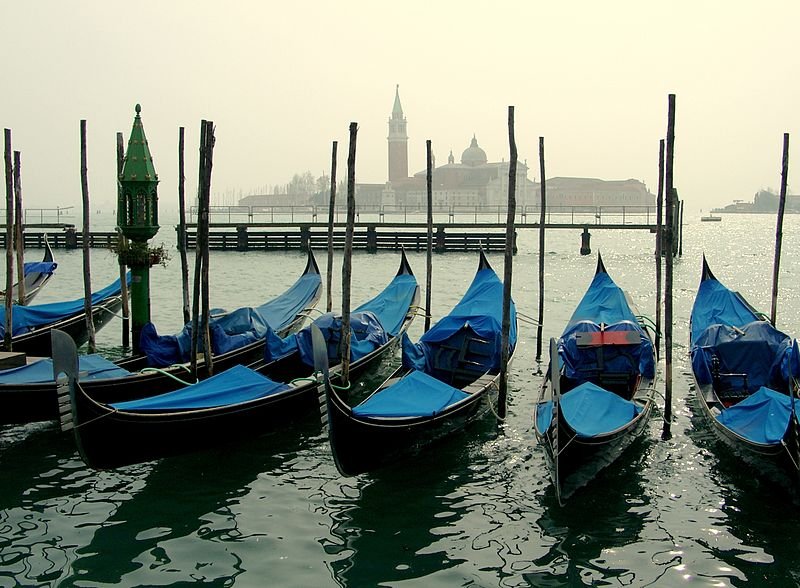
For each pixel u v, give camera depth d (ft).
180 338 53.93
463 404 45.39
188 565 32.65
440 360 54.34
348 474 39.27
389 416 40.88
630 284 123.44
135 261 60.54
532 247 212.23
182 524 36.32
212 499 38.99
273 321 70.44
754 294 111.45
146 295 61.26
